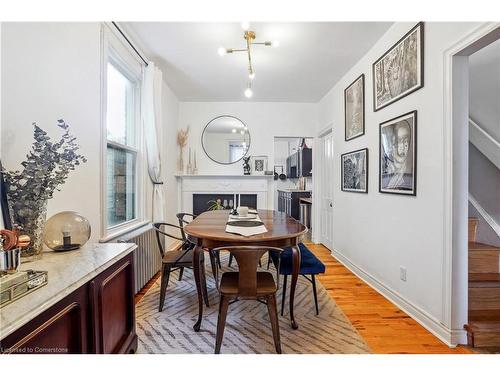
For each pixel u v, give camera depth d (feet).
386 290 8.30
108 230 7.63
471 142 7.62
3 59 4.53
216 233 6.01
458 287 5.82
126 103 9.50
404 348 5.74
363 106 9.83
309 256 7.43
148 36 8.60
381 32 8.30
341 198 12.03
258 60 10.33
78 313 3.57
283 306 7.23
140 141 9.93
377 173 8.88
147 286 9.19
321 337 6.16
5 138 4.56
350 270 10.87
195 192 15.48
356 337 6.15
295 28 8.08
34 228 4.26
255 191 15.64
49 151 4.33
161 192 10.96
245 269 5.33
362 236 9.95
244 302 7.98
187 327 6.60
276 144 26.66
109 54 7.74
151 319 6.98
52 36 5.36
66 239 4.77
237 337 6.16
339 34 8.43
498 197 7.27
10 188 4.12
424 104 6.59
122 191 9.03
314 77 12.05
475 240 7.63
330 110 13.69
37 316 2.87
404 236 7.43
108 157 8.03
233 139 15.92
